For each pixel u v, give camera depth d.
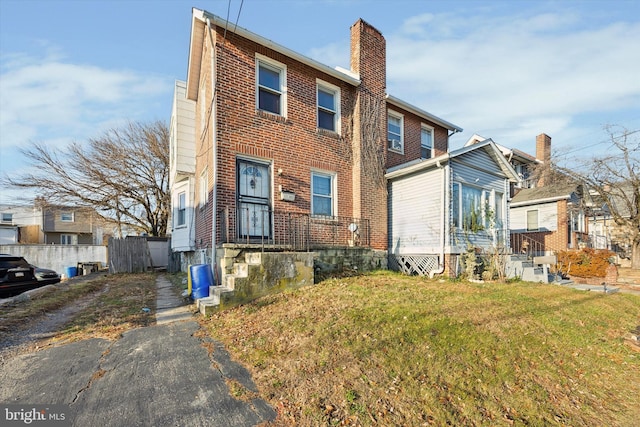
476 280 9.11
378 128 10.74
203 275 6.80
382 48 11.26
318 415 2.80
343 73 9.97
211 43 7.84
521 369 3.90
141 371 3.54
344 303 5.50
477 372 3.67
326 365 3.53
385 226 10.55
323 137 9.65
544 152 19.30
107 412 2.79
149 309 6.16
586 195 17.95
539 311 5.92
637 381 4.00
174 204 12.94
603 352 4.72
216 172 7.52
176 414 2.78
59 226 30.39
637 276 12.81
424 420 2.84
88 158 20.17
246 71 8.27
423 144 13.45
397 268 10.64
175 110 11.71
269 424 2.69
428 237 9.91
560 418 3.11
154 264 17.61
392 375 3.43
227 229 7.43
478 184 10.84
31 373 3.48
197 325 5.11
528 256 11.96
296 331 4.37
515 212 17.64
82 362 3.76
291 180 8.81
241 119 8.05
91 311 6.09
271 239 8.28
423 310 5.22
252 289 6.10
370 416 2.83
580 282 11.20
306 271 6.96
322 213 9.52
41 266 19.06
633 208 16.02
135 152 21.47
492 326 4.90
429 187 9.96
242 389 3.19
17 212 30.83
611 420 3.17
